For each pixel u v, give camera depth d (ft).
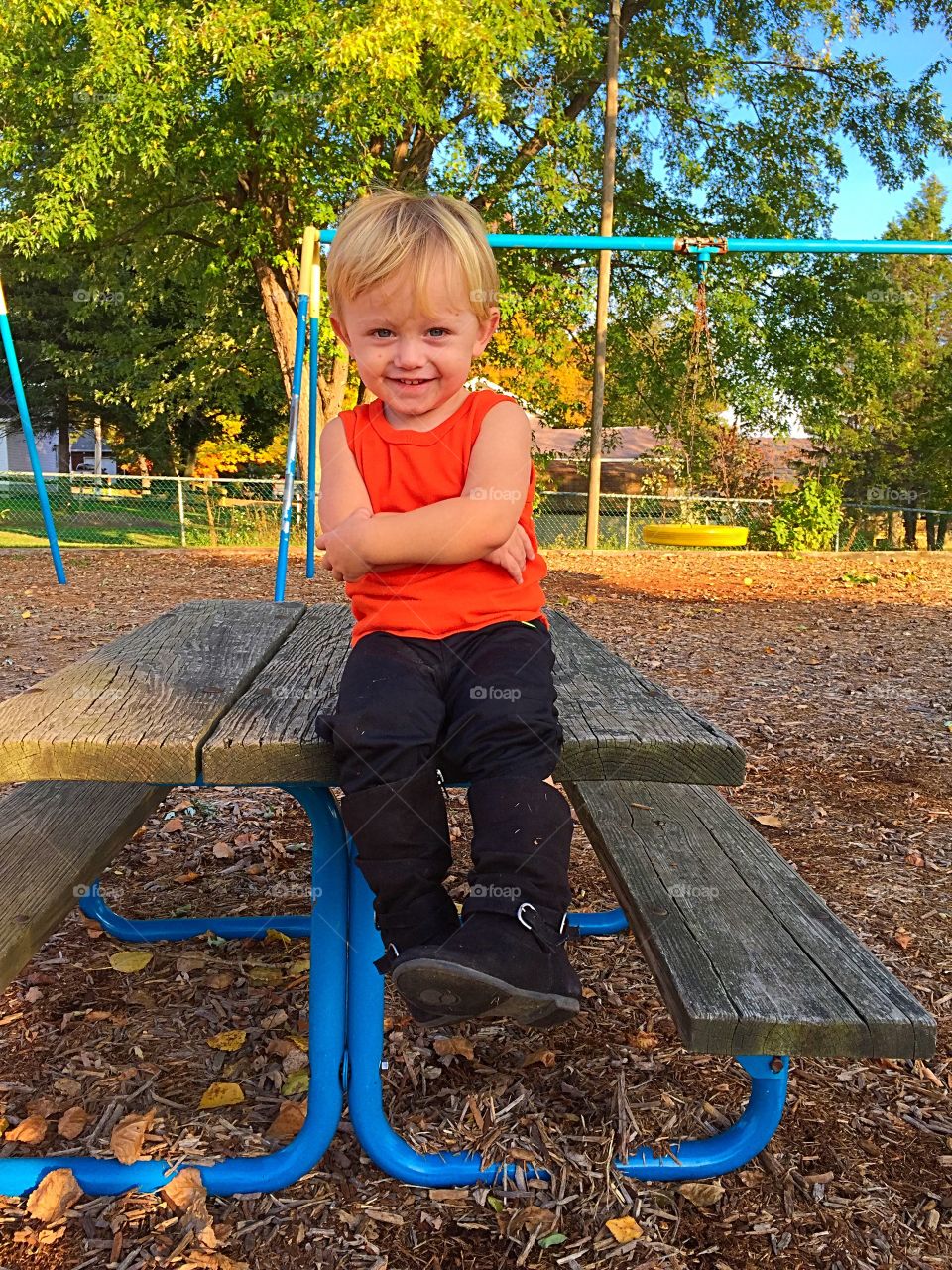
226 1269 5.20
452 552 5.12
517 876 4.61
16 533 55.93
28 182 43.75
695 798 7.90
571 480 88.58
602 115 55.21
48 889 5.76
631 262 56.03
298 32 36.58
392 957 4.81
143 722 5.26
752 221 57.67
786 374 57.31
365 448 5.51
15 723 5.19
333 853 5.82
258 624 9.00
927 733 16.26
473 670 5.08
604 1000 7.90
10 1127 6.24
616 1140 6.10
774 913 5.75
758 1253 5.41
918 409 89.15
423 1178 5.83
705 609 30.07
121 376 80.23
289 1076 6.83
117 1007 7.69
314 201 42.45
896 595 34.01
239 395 75.61
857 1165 6.10
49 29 36.73
